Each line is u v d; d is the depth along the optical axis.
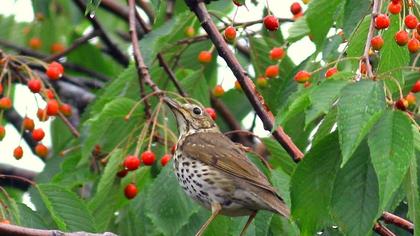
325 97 9.31
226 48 12.33
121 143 13.34
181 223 12.20
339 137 9.01
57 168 14.95
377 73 10.70
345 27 11.73
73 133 14.91
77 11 19.41
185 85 14.74
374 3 10.57
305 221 10.13
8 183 18.22
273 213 12.16
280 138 11.89
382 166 8.82
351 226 9.81
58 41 19.44
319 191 9.97
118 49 18.72
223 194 12.11
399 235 12.73
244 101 17.06
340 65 12.31
